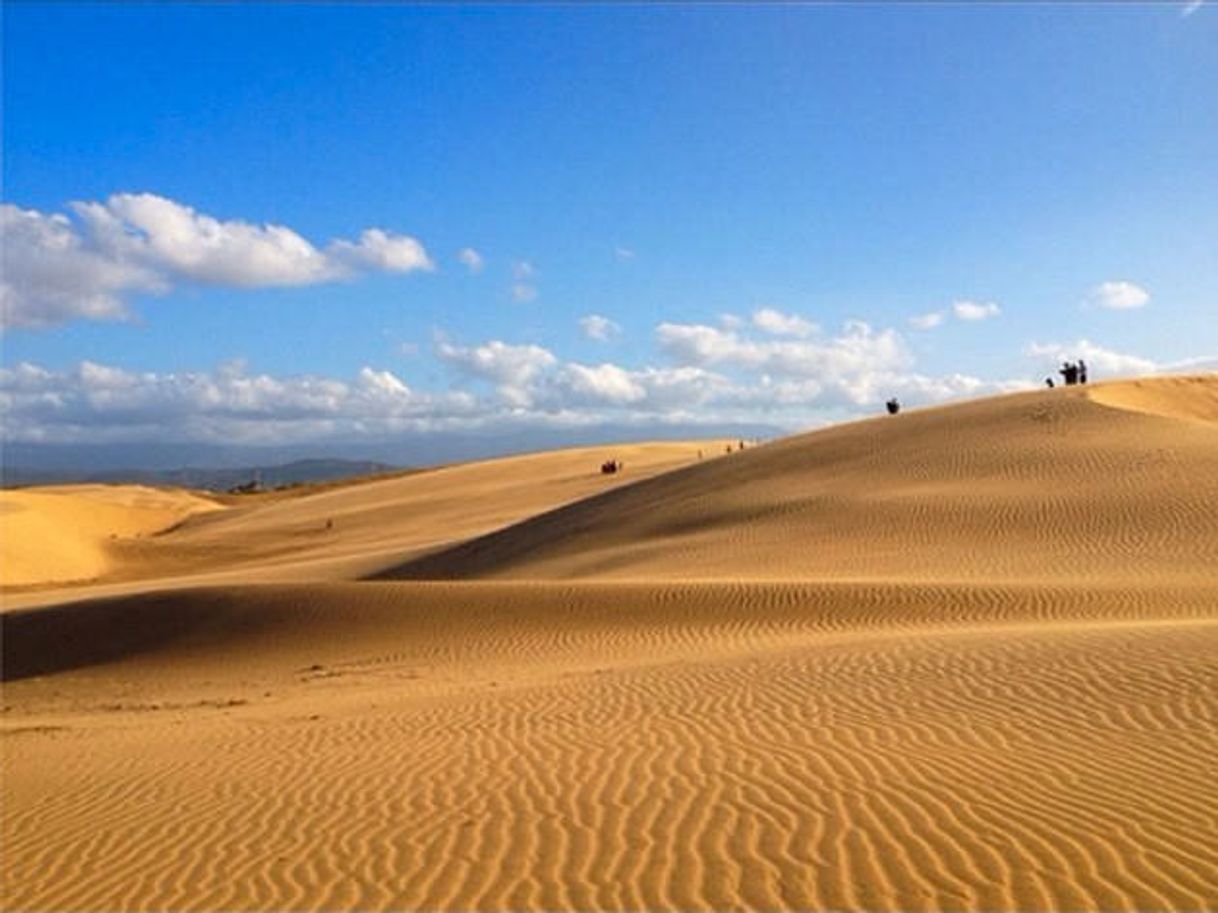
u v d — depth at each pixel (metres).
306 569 54.03
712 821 9.23
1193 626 16.28
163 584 52.22
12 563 63.16
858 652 16.72
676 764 11.07
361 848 9.20
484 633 25.03
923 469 41.09
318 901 8.13
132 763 13.12
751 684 15.04
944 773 10.10
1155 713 11.54
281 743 13.71
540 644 23.61
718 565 33.25
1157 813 8.74
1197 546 28.92
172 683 24.00
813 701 13.58
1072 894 7.43
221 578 53.03
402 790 10.83
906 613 23.39
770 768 10.66
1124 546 29.77
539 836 9.17
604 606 25.77
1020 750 10.70
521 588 27.16
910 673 14.62
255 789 11.31
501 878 8.33
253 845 9.49
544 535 47.72
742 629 23.31
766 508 40.28
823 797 9.65
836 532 35.16
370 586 28.33
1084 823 8.62
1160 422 42.22
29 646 28.39
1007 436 43.12
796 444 50.53
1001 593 23.92
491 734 13.23
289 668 24.16
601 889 8.00
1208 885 7.45
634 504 47.91
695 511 42.91
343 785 11.20
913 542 32.88
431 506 82.81
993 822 8.76
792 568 31.48
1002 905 7.33
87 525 89.06
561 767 11.27
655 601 25.59
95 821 10.57
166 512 109.31
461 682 19.28
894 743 11.30
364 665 23.47
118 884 8.78
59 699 23.47
